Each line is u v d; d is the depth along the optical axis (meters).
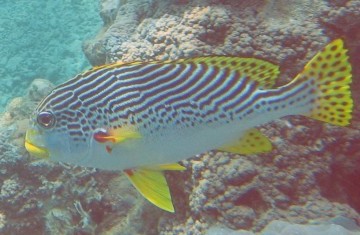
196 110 0.78
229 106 0.78
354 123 1.14
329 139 1.13
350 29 1.18
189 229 1.12
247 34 1.18
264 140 0.79
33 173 1.35
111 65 0.80
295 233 1.01
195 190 1.11
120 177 1.37
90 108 0.79
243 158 1.10
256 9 1.21
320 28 1.18
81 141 0.79
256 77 0.79
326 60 0.76
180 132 0.79
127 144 0.78
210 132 0.79
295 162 1.12
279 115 0.79
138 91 0.79
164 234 1.17
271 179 1.10
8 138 1.40
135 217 1.26
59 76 3.30
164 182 0.79
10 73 3.37
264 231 1.04
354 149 1.14
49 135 0.79
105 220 1.32
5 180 1.37
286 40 1.17
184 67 0.79
